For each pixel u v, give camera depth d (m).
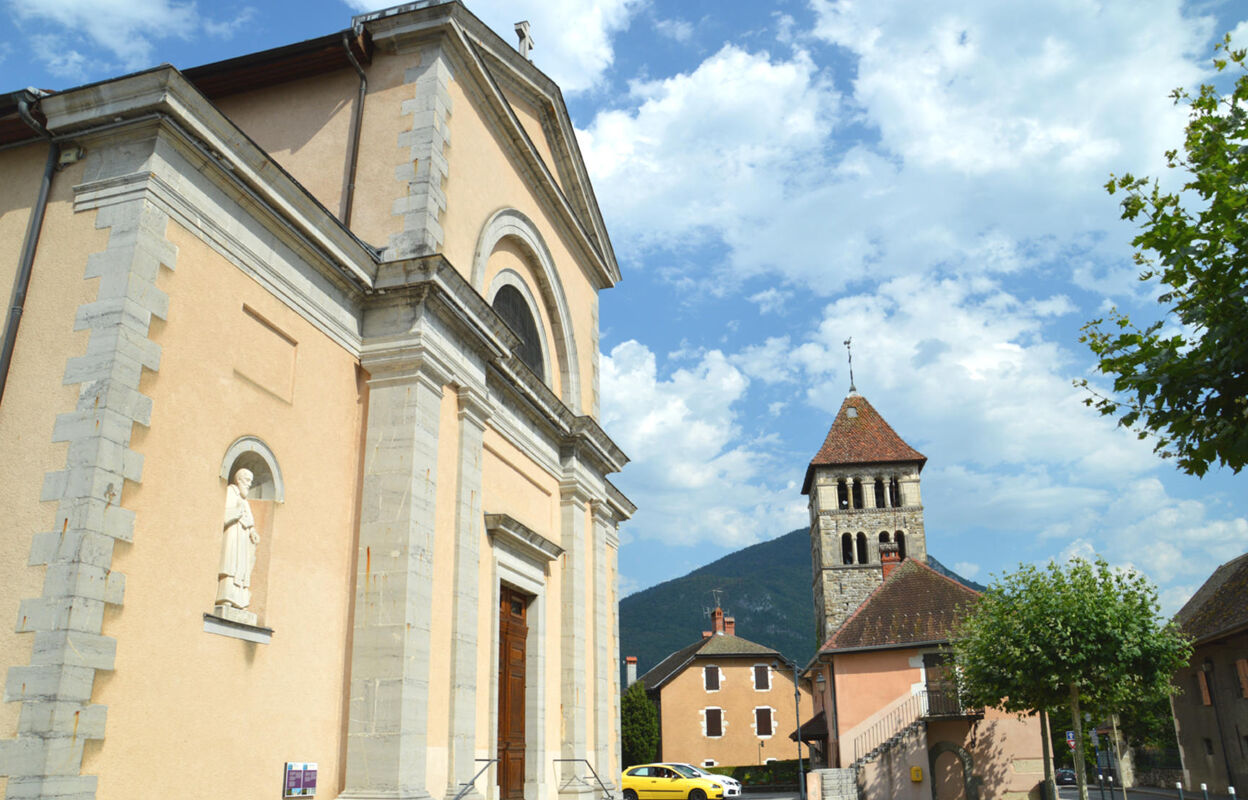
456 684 11.40
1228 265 8.08
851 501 55.34
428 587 11.00
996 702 26.55
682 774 38.03
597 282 20.98
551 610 16.30
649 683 61.41
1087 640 24.39
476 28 15.24
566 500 17.34
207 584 8.62
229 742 8.64
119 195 8.41
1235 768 31.12
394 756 9.96
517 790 14.18
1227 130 8.30
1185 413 7.93
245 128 13.56
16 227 8.64
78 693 7.06
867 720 33.00
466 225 13.52
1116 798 35.53
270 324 9.95
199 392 8.78
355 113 13.00
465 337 12.59
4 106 8.61
